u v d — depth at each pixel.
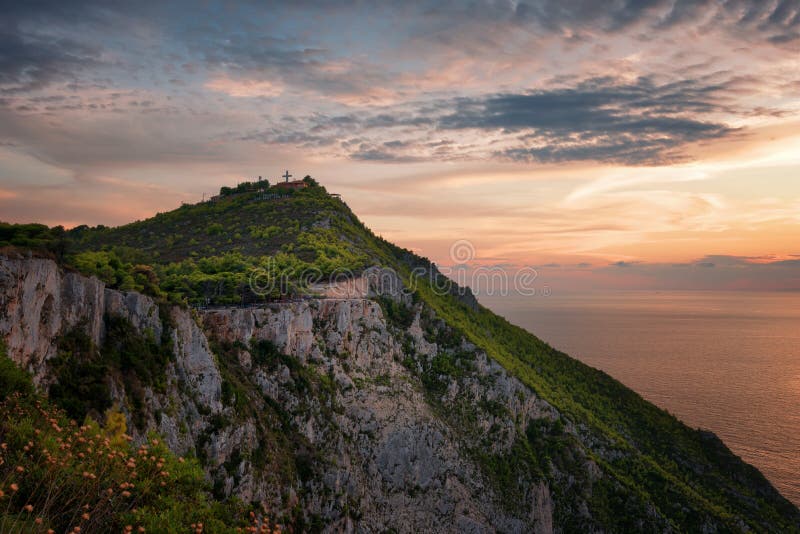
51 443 27.61
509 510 84.50
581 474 95.81
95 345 42.00
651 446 118.75
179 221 153.62
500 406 97.19
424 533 74.56
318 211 143.12
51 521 24.53
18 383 31.55
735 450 139.25
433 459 80.06
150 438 33.94
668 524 93.06
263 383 64.81
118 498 27.64
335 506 62.91
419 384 90.25
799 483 120.25
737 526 97.31
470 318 137.50
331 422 70.44
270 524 52.47
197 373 51.94
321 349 77.81
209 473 48.78
